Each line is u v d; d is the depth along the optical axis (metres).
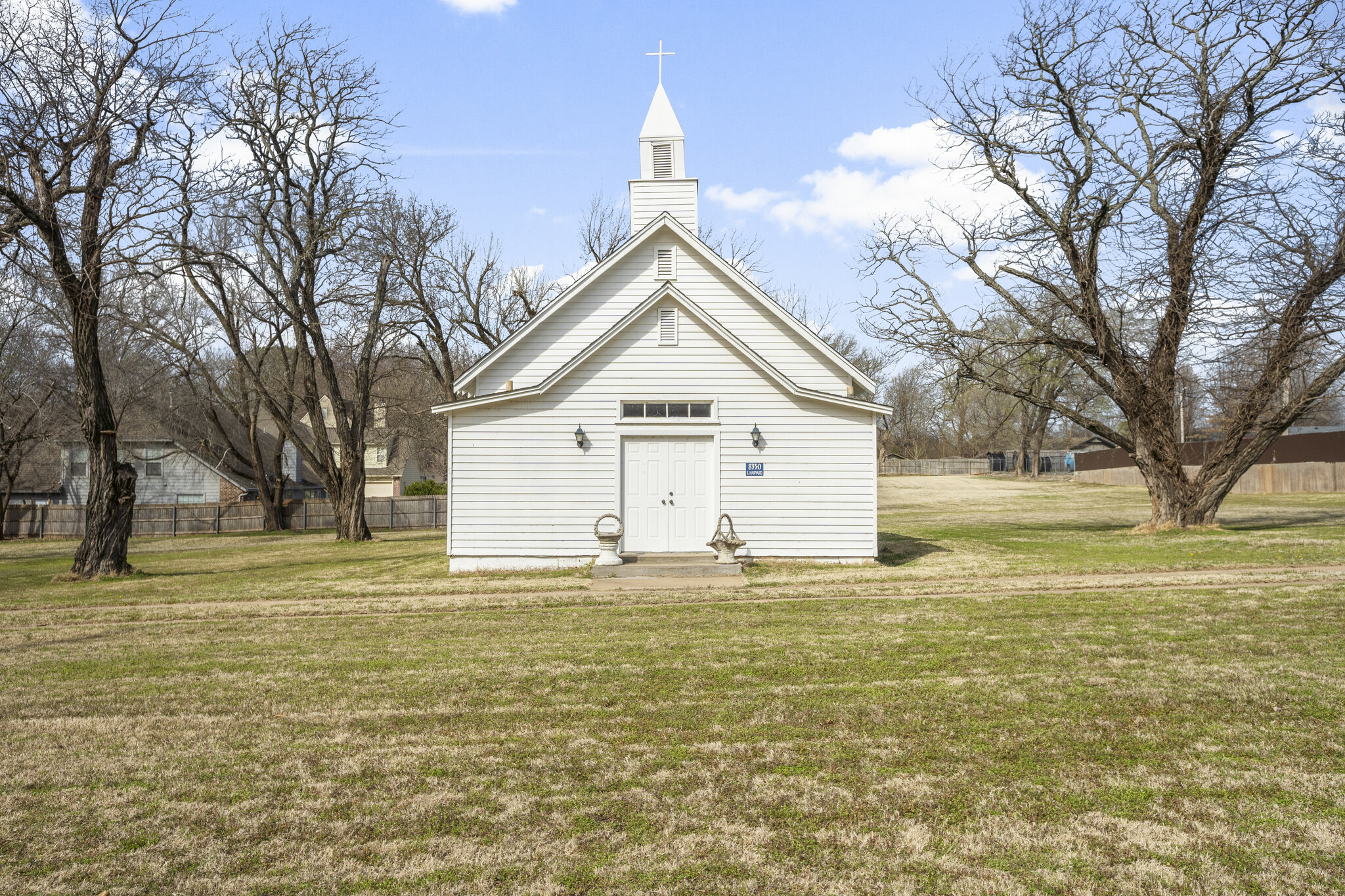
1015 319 25.53
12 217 18.67
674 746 6.96
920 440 101.69
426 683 9.09
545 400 18.34
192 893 4.82
